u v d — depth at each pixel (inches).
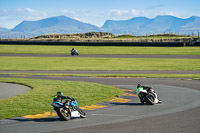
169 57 2588.6
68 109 547.5
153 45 4023.1
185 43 3846.0
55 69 1770.4
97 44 4439.0
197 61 2217.0
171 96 851.4
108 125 498.3
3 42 5305.1
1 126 504.7
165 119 543.5
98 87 1005.8
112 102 754.2
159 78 1316.4
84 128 479.2
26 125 509.0
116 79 1293.1
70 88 975.0
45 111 633.6
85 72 1606.8
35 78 1338.6
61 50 3695.9
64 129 475.2
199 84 1117.1
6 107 669.3
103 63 2156.7
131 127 480.7
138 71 1635.1
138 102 757.3
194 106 689.6
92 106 696.4
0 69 1797.5
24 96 817.5
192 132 443.8
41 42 4945.9
